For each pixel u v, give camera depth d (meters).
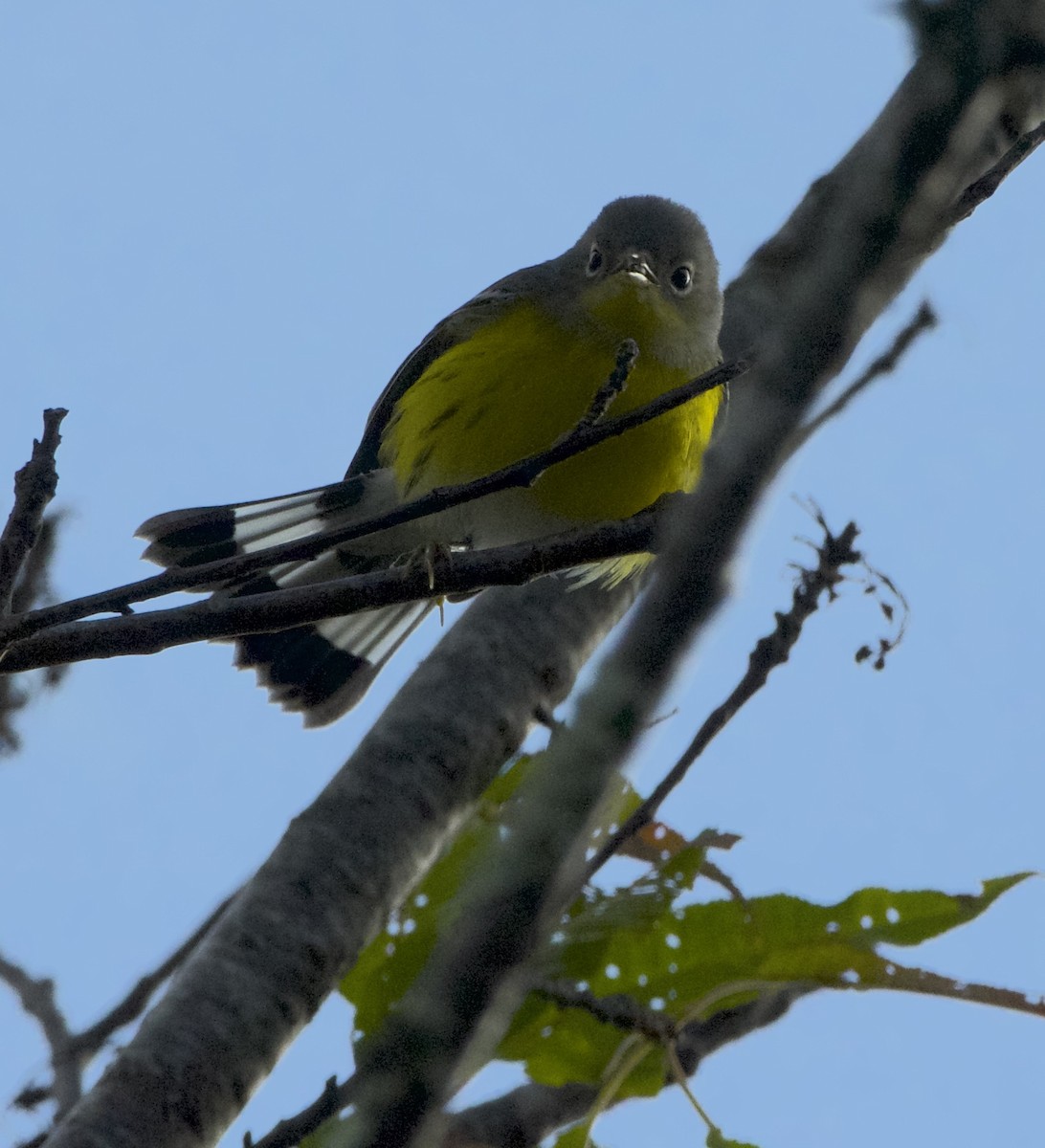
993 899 10.08
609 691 6.72
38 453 9.06
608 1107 9.94
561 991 9.64
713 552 6.61
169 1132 9.26
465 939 7.09
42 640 9.52
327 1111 8.92
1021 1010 9.94
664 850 10.24
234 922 10.23
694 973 10.14
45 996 10.43
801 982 10.08
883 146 6.39
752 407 6.64
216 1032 9.66
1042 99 9.55
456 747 11.23
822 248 6.65
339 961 10.16
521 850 6.95
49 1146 9.05
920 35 6.10
